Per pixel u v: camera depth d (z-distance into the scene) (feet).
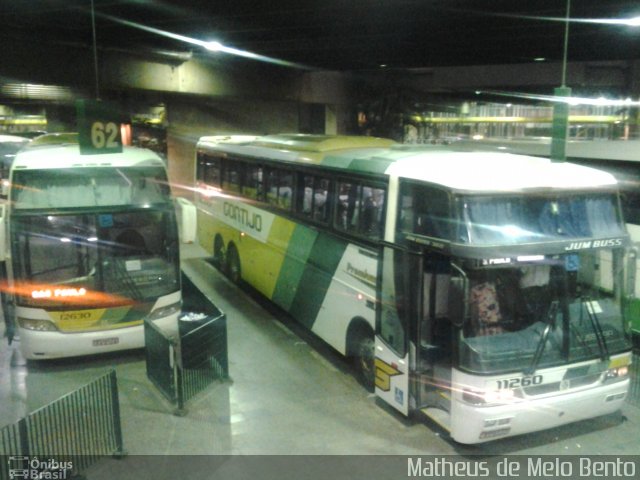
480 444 26.11
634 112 89.81
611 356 25.29
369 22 58.03
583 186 25.34
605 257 25.29
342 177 32.63
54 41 65.36
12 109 135.33
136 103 103.45
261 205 43.93
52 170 33.17
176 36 61.77
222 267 53.93
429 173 25.81
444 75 103.50
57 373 33.73
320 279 35.12
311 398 30.53
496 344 23.85
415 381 26.76
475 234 23.71
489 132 130.82
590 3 49.65
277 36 65.67
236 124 109.19
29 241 32.42
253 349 37.32
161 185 35.04
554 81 94.27
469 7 51.39
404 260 26.55
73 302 32.91
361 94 108.99
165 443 25.95
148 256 34.58
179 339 30.35
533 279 24.32
